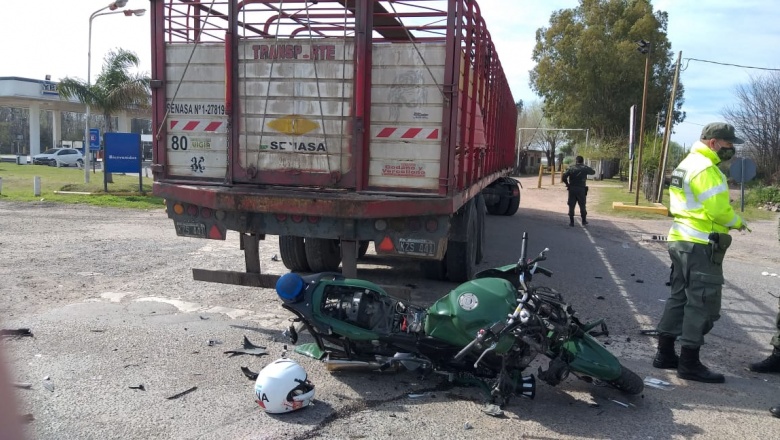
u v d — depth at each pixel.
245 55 6.00
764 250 13.09
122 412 4.12
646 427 4.23
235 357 5.25
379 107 5.76
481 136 8.12
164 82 6.31
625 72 44.91
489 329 4.16
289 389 4.16
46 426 3.86
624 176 43.97
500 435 4.02
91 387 4.50
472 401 4.55
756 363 5.45
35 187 18.59
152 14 6.23
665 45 45.53
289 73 5.93
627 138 44.41
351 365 4.84
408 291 5.65
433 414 4.30
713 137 5.16
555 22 48.03
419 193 5.75
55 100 43.53
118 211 15.74
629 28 45.47
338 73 5.81
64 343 5.40
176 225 6.26
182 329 5.94
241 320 6.31
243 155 6.14
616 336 6.34
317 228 5.87
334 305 5.04
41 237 11.12
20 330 5.62
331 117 5.89
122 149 19.86
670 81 45.78
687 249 5.09
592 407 4.54
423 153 5.71
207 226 6.15
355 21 5.68
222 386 4.62
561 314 4.50
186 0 6.19
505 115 13.32
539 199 25.56
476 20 6.64
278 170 6.07
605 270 9.92
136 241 10.92
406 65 5.66
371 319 4.93
